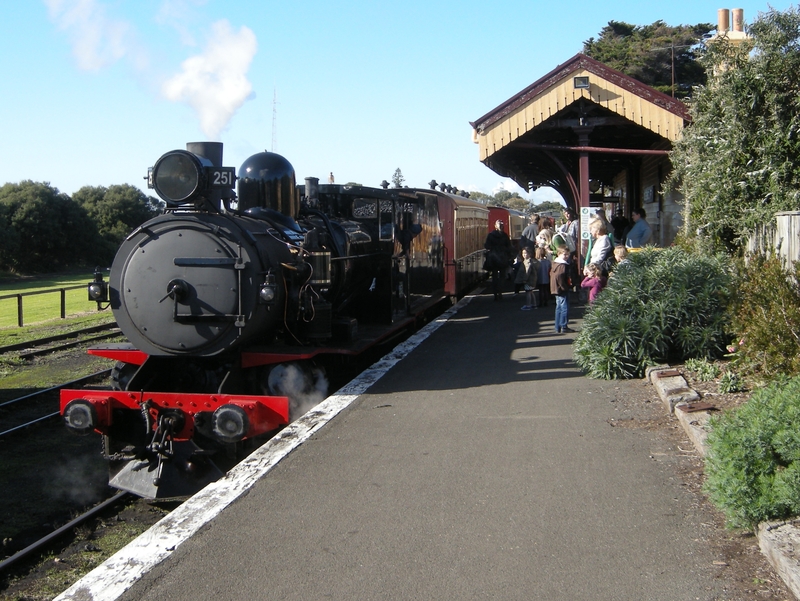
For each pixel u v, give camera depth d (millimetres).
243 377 7441
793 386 4785
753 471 4137
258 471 5543
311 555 4188
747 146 10008
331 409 7215
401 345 10867
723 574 3797
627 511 4625
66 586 5004
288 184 8523
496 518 4594
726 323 8164
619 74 12898
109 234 67250
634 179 19969
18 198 57125
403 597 3711
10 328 18000
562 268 11680
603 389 7824
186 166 7164
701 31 48000
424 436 6312
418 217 12883
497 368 9094
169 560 4164
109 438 6988
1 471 7590
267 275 7035
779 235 8156
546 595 3676
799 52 9602
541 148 13906
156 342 7113
